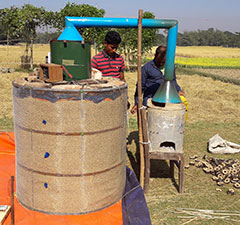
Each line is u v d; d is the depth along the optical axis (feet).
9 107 26.12
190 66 89.51
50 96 9.48
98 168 10.56
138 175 14.98
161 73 14.76
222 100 33.99
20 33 59.26
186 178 14.60
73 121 9.75
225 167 15.28
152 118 12.53
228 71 79.61
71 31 11.35
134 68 65.31
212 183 14.11
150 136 12.78
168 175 14.92
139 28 11.92
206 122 24.76
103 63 14.53
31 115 9.91
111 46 14.17
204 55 158.51
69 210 10.62
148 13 58.39
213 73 71.20
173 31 12.09
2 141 17.02
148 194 12.92
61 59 10.59
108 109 10.25
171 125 12.34
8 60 69.77
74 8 52.95
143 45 60.70
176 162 13.57
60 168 10.16
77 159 10.14
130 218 10.49
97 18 11.82
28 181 10.69
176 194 12.95
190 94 36.78
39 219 10.32
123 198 12.00
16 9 55.83
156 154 12.68
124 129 11.52
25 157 10.51
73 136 9.89
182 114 12.32
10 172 13.85
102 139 10.38
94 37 52.90
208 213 11.44
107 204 11.23
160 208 11.75
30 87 9.64
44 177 10.34
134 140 19.98
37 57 87.51
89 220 10.37
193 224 10.72
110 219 10.48
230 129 23.03
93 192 10.70
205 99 34.50
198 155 17.57
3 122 21.66
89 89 9.62
